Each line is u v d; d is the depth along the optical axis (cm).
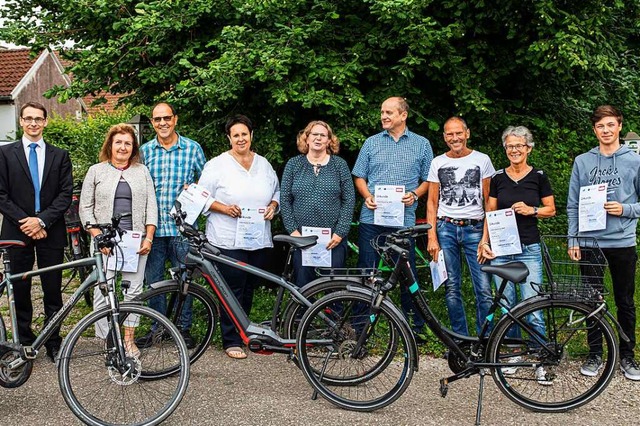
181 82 582
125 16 659
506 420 394
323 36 644
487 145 707
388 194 496
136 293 480
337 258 496
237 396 427
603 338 421
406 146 512
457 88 618
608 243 456
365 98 635
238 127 492
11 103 2191
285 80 595
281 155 679
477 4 602
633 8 682
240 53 577
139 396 416
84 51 674
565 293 401
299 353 416
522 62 636
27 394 425
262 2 590
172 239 512
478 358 411
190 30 637
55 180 493
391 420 393
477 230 489
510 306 421
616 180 452
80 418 372
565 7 620
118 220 407
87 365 394
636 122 779
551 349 404
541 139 778
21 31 678
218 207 489
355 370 437
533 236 464
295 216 495
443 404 418
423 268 677
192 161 519
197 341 481
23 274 421
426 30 577
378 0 580
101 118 1489
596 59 600
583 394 408
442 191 497
